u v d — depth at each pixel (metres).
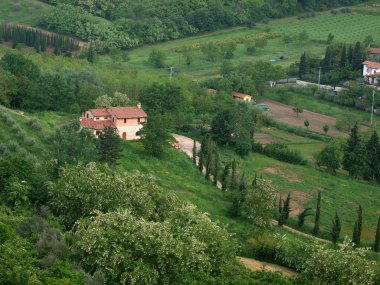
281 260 113.88
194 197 146.25
